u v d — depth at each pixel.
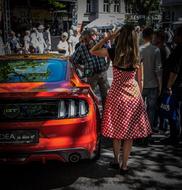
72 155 4.60
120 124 4.84
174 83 6.19
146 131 4.91
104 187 4.57
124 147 5.01
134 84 4.89
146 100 6.44
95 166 5.30
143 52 6.21
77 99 4.62
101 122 5.10
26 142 4.46
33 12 38.50
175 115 6.33
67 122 4.50
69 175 4.97
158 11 50.78
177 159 5.63
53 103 4.53
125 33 4.75
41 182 4.75
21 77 5.13
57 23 40.03
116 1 50.75
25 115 4.48
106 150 6.10
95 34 7.14
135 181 4.77
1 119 4.47
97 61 7.14
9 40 21.61
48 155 4.48
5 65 5.48
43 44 22.22
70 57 6.13
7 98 4.42
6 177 4.93
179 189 4.54
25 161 4.50
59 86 4.84
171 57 6.05
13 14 37.38
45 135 4.46
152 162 5.48
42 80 5.05
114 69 4.89
